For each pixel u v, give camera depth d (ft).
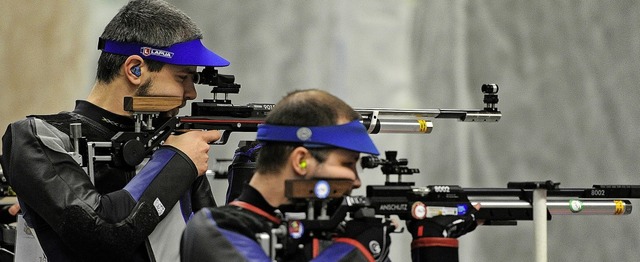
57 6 57.93
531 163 56.95
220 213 17.72
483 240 57.06
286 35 61.00
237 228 17.48
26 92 56.85
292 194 17.13
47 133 22.54
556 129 56.34
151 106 22.70
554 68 56.65
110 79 23.57
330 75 61.26
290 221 17.34
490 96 25.43
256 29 61.00
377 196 19.07
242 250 17.21
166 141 23.06
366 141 17.71
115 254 21.70
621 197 21.98
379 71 61.36
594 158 55.11
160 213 22.04
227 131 23.98
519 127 57.36
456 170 57.67
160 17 23.43
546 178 56.59
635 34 53.83
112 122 23.57
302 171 17.42
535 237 20.99
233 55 60.95
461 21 59.11
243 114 24.13
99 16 60.59
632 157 53.78
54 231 22.54
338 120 17.54
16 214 29.76
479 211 20.58
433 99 60.18
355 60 61.21
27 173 22.08
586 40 55.52
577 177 55.52
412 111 24.90
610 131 54.65
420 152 58.59
